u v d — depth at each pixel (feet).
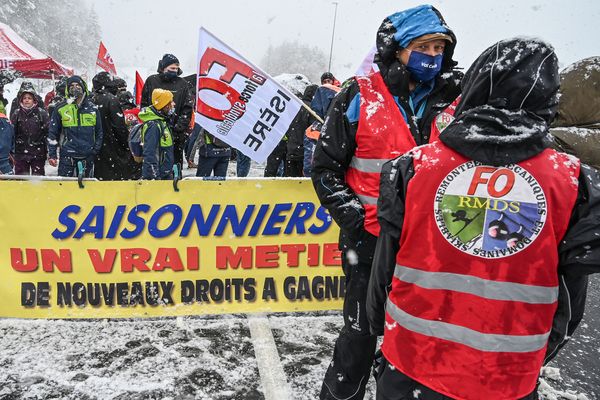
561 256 4.17
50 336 9.81
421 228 4.33
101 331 10.10
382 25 6.79
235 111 10.30
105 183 10.05
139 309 10.56
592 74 13.02
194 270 10.60
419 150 4.61
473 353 4.22
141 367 8.82
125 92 28.99
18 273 10.26
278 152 25.35
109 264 10.37
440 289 4.30
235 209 10.48
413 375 4.50
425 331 4.40
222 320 10.76
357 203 6.56
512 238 4.10
